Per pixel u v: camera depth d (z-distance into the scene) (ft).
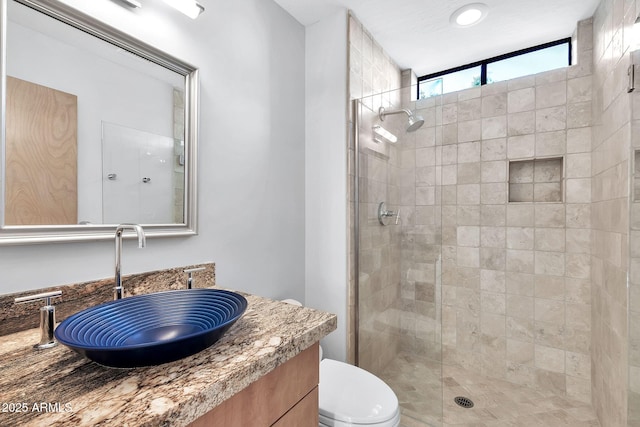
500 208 6.83
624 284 4.19
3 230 2.51
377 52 6.76
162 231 3.69
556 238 6.28
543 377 6.40
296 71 6.01
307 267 6.31
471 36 6.50
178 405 1.60
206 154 4.25
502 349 6.82
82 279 3.04
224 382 1.86
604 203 5.11
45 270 2.79
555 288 6.30
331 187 6.00
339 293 5.94
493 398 6.07
